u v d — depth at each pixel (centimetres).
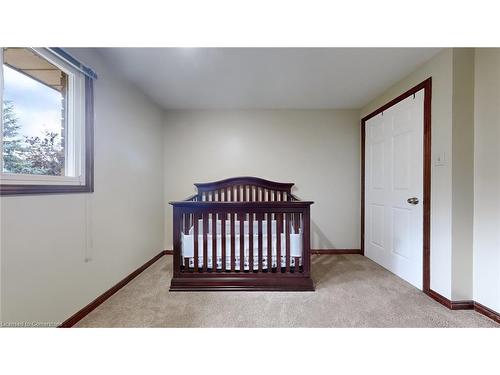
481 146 179
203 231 222
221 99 305
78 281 172
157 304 194
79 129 176
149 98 298
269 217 221
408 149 238
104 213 204
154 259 311
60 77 165
